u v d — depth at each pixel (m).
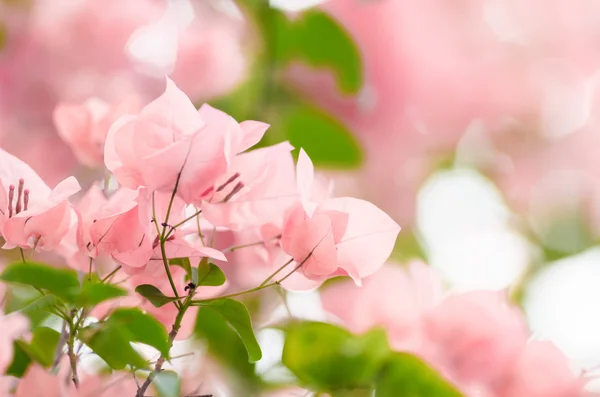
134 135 1.22
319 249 1.24
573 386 1.36
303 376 1.34
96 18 1.55
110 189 1.30
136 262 1.23
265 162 1.24
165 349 1.23
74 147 1.32
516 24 1.80
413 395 1.33
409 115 1.71
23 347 1.27
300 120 1.50
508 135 1.90
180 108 1.22
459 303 1.38
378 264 1.25
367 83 1.66
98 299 1.22
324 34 1.53
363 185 1.76
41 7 1.56
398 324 1.39
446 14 1.70
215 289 1.27
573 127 1.93
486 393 1.37
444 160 1.88
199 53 1.53
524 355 1.37
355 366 1.34
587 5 1.81
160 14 1.57
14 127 1.55
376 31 1.67
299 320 1.37
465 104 1.76
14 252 1.39
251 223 1.25
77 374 1.26
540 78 1.83
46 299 1.23
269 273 1.27
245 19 1.55
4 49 1.56
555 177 1.96
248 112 1.54
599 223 1.96
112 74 1.57
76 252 1.25
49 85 1.55
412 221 1.80
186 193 1.22
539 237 1.95
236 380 1.38
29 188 1.25
